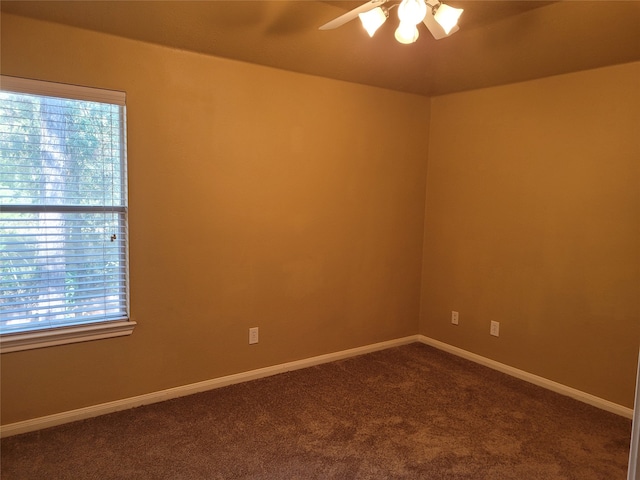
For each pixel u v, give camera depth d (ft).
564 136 9.88
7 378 7.81
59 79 7.70
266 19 8.45
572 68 9.52
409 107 12.45
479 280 11.82
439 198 12.78
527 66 9.93
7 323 7.84
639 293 8.89
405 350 12.77
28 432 8.03
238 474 7.13
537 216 10.47
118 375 8.85
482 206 11.65
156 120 8.71
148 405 9.16
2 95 7.41
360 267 12.07
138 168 8.63
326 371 11.14
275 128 10.19
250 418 8.80
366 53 10.09
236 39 8.83
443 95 12.48
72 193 8.11
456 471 7.34
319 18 8.61
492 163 11.35
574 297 9.89
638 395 2.85
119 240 8.68
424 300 13.37
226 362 10.14
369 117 11.71
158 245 9.02
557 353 10.24
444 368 11.50
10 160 7.57
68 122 7.96
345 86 11.18
